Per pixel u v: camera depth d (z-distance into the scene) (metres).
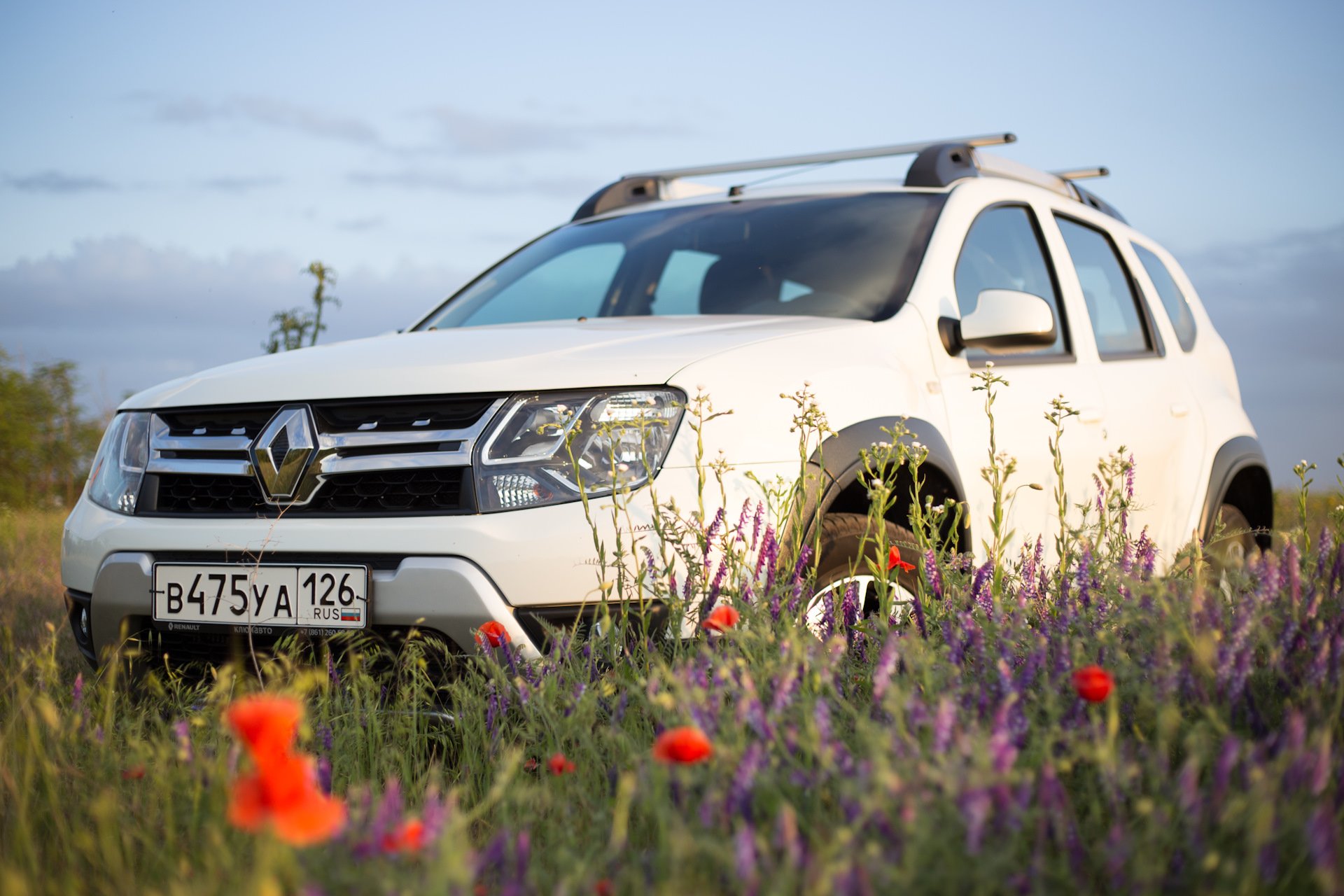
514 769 2.07
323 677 2.36
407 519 2.61
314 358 3.08
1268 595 2.21
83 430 13.37
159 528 2.88
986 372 3.02
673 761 1.42
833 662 1.91
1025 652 2.20
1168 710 1.62
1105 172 5.46
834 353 3.12
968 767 1.52
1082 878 1.48
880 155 4.66
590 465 2.59
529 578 2.50
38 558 5.93
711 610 2.45
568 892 1.43
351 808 1.63
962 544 3.26
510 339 3.07
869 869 1.30
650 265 4.20
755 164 5.01
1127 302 4.77
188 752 1.93
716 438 2.67
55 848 1.89
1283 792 1.52
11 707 2.51
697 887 1.47
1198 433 4.57
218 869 1.56
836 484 2.85
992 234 4.12
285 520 2.72
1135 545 3.02
